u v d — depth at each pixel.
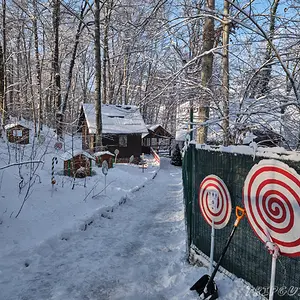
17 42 25.14
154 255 4.64
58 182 8.62
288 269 2.44
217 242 3.63
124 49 8.01
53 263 4.27
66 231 5.41
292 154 2.36
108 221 6.66
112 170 13.92
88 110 21.70
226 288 3.15
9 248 4.46
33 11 18.81
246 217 3.04
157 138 30.56
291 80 4.44
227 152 3.37
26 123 18.66
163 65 8.32
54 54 17.80
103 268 4.13
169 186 12.72
